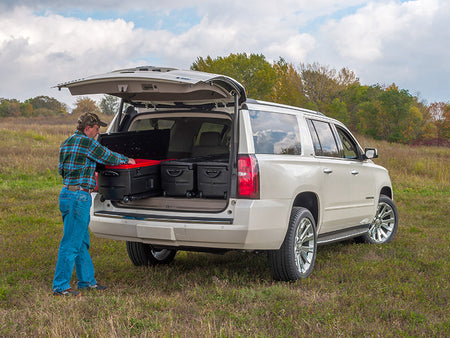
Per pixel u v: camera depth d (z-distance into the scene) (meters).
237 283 4.96
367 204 6.87
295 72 56.62
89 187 4.59
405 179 16.84
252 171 4.54
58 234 7.38
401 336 3.50
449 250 6.68
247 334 3.48
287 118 5.40
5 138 23.95
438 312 4.10
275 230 4.70
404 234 8.12
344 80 59.44
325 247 7.02
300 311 3.95
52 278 5.09
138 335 3.46
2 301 4.25
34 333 3.46
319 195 5.53
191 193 4.84
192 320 3.73
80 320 3.68
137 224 4.77
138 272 5.39
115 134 5.04
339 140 6.43
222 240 4.51
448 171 18.50
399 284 4.88
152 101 5.37
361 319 3.85
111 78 4.61
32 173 15.12
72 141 4.55
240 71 44.84
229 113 4.99
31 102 85.25
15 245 6.55
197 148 5.71
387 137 48.31
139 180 4.78
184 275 5.22
